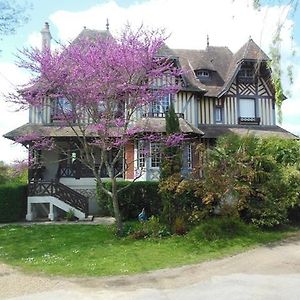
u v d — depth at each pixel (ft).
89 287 26.17
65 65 44.57
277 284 26.13
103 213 66.33
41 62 43.34
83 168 70.79
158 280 27.89
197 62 86.53
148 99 45.27
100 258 34.63
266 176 51.24
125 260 33.83
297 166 54.60
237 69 82.07
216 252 36.96
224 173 47.44
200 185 47.32
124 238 43.57
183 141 52.95
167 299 23.31
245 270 30.45
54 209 61.98
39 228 50.96
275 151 56.80
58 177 70.08
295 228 49.85
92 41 49.37
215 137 74.08
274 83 28.91
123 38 45.42
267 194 49.49
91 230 48.88
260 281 26.96
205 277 28.58
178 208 49.11
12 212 59.21
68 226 52.39
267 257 34.76
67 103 49.83
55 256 35.53
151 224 46.39
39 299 23.52
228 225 45.32
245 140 55.52
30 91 44.93
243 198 46.68
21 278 28.63
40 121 70.28
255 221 47.85
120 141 45.19
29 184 61.62
